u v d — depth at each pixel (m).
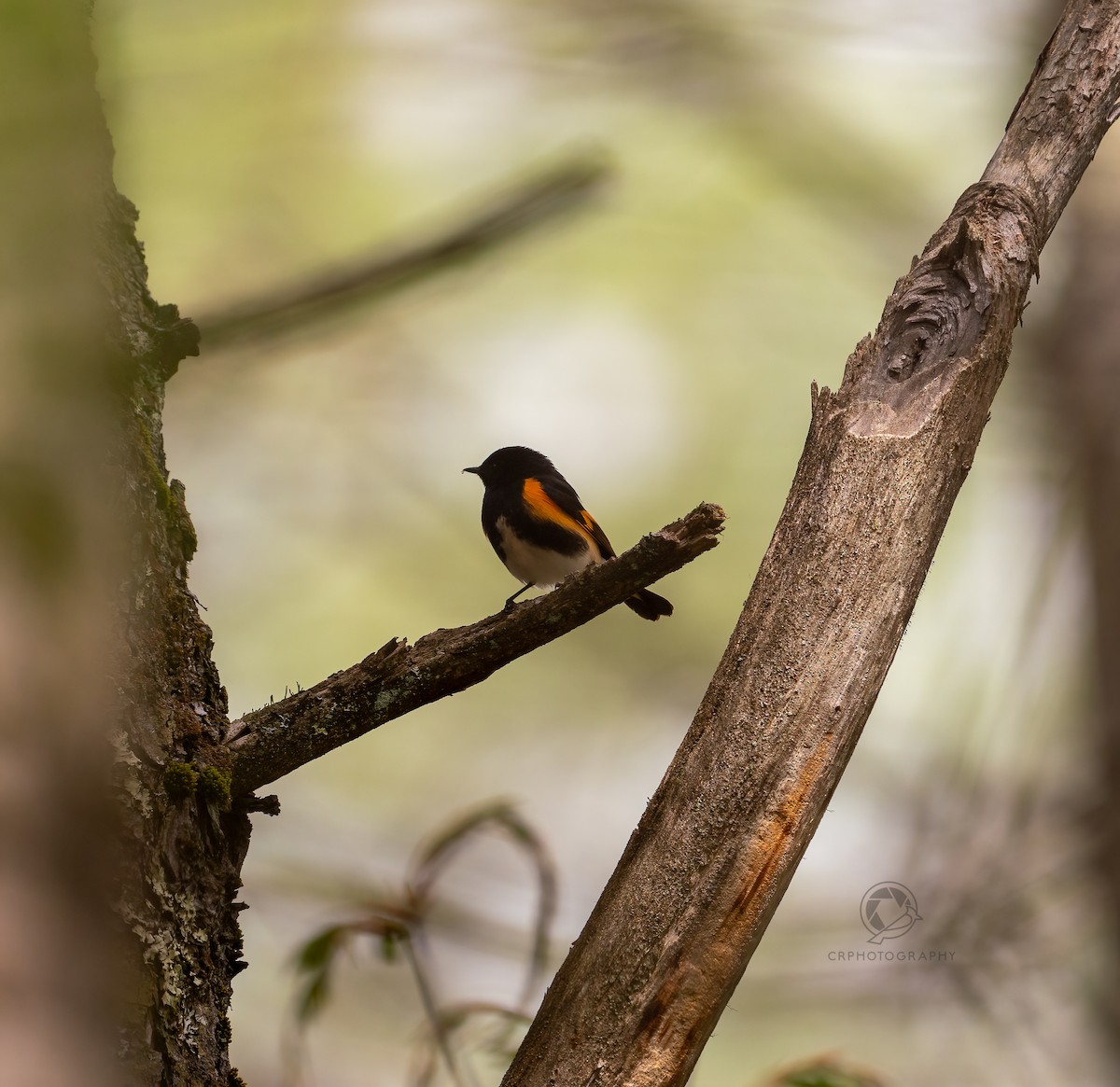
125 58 10.80
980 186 4.64
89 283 3.11
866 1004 9.86
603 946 3.56
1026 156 4.76
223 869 4.20
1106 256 12.26
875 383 4.18
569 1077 3.46
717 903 3.55
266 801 4.35
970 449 4.12
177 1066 3.78
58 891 2.43
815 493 3.97
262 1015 9.52
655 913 3.56
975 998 9.57
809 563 3.86
